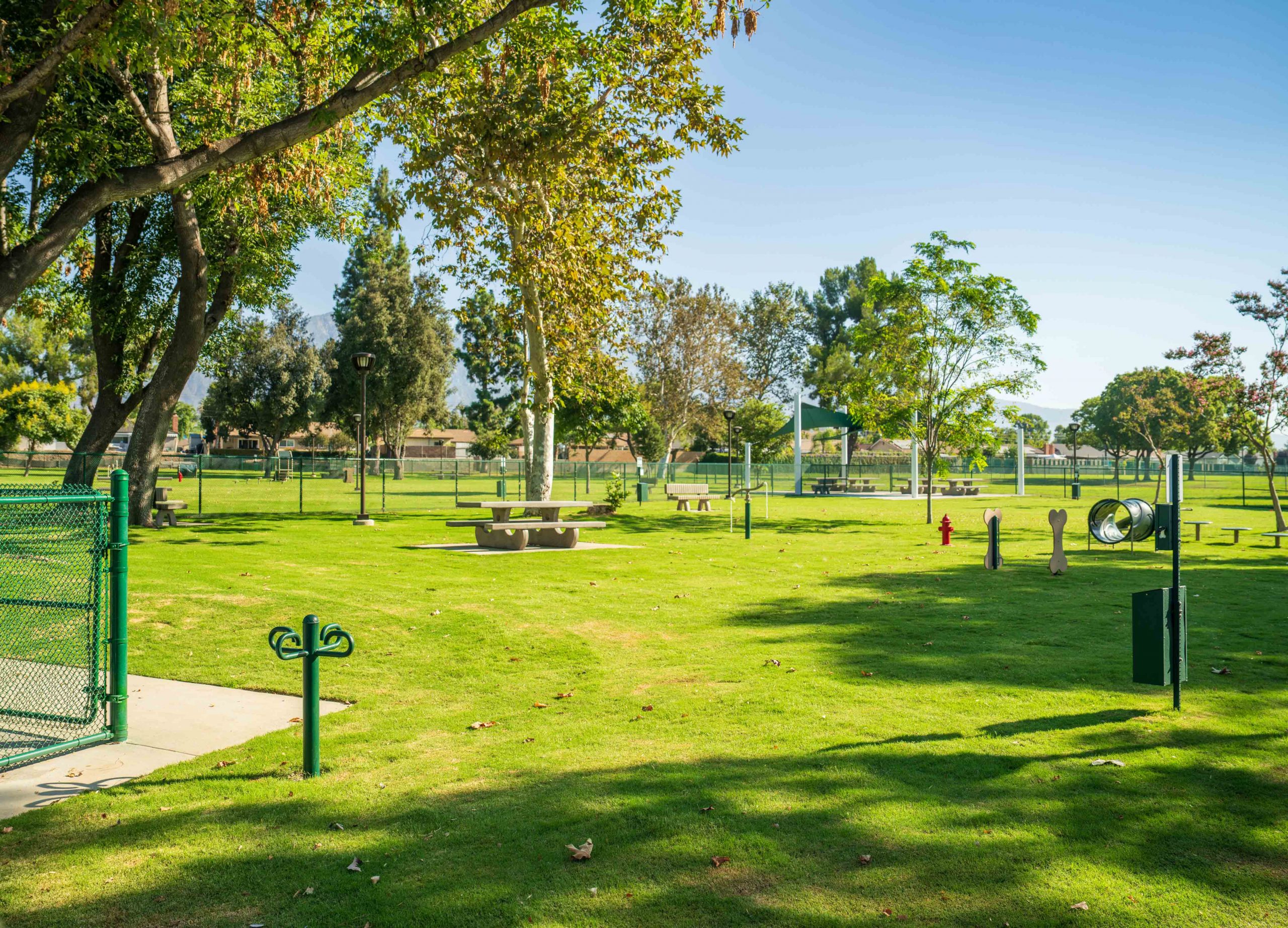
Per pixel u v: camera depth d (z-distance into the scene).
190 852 4.33
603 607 11.48
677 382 65.69
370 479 57.53
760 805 4.80
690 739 6.12
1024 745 5.84
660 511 32.53
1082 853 4.18
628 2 14.26
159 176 12.02
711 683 7.74
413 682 7.99
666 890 3.84
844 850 4.22
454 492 42.31
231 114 17.55
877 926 3.50
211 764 5.75
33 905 3.79
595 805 4.85
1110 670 8.02
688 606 11.66
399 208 15.86
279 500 35.59
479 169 16.00
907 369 26.42
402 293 72.56
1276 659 8.41
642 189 17.98
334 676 8.17
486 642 9.42
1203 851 4.20
